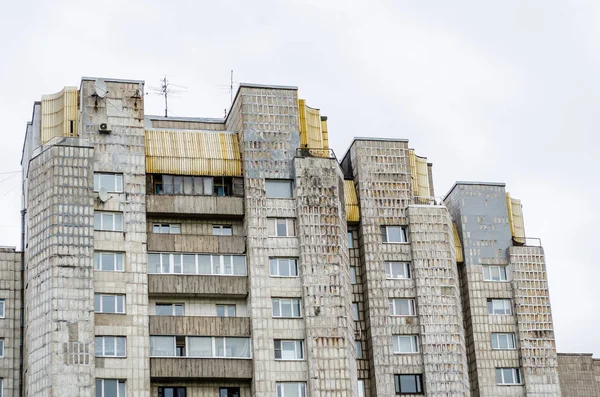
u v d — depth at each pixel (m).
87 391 100.31
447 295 115.44
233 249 110.38
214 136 115.06
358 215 117.69
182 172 111.94
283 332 107.50
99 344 103.19
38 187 106.94
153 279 107.31
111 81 111.69
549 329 119.56
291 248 110.31
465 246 121.88
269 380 105.62
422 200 122.19
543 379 117.44
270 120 114.81
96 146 109.06
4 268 109.62
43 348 101.50
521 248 122.38
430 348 113.12
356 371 110.88
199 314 108.56
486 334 118.62
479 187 124.75
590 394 127.12
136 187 108.88
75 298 102.88
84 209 105.75
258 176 112.31
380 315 114.12
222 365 105.88
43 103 112.81
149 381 103.38
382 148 120.38
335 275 109.56
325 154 115.50
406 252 116.75
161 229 110.75
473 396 117.00
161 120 119.88
